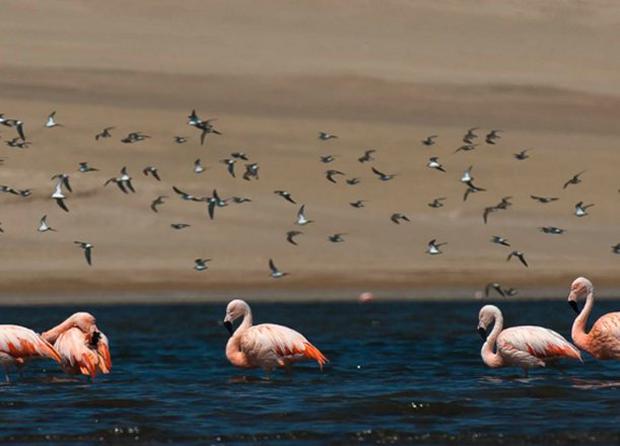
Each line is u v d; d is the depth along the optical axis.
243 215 75.50
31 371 31.70
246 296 61.78
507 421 23.78
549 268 68.62
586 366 31.28
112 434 22.89
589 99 107.19
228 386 28.08
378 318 49.94
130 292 61.59
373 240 72.38
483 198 81.12
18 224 70.44
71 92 100.00
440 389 27.12
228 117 95.06
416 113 101.19
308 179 83.38
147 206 75.19
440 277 66.50
